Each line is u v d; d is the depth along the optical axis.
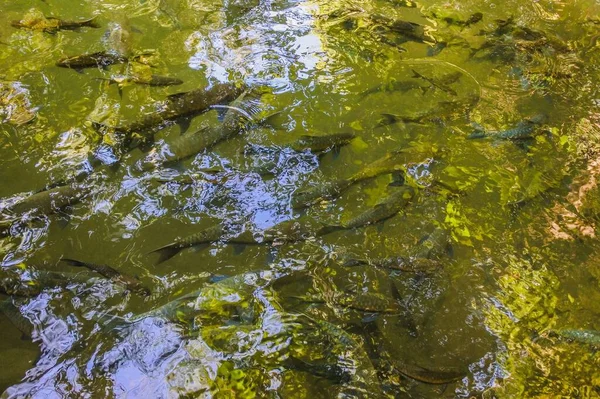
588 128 2.61
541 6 3.50
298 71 2.79
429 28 3.20
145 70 2.70
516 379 1.81
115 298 1.90
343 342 1.84
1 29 2.91
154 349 1.80
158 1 3.22
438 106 2.64
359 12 3.24
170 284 1.95
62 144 2.33
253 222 2.13
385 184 2.28
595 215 2.25
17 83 2.59
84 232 2.07
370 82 2.76
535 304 1.99
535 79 2.86
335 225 2.14
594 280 2.06
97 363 1.77
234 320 1.87
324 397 1.74
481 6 3.46
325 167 2.33
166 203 2.17
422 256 2.08
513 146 2.49
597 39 3.22
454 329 1.91
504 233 2.18
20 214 2.08
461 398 1.76
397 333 1.88
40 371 1.75
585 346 1.89
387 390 1.75
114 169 2.26
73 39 2.87
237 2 3.26
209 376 1.76
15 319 1.84
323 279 1.99
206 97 2.51
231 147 2.37
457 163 2.40
